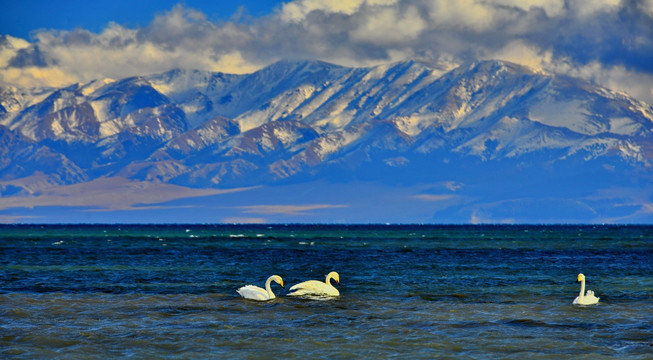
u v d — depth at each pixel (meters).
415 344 37.34
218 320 43.72
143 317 44.53
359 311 47.09
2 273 71.81
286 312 46.72
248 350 36.06
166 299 52.34
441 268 82.19
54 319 43.56
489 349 36.38
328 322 43.12
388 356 35.00
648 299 53.44
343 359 34.47
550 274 74.19
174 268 81.12
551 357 34.91
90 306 48.66
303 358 34.62
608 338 38.88
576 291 58.34
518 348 36.59
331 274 56.16
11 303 49.31
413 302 51.25
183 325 42.09
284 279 69.44
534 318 44.53
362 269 80.88
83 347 36.50
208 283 63.91
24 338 38.22
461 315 45.59
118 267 81.75
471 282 65.31
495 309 48.00
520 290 58.84
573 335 39.62
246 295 52.47
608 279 69.06
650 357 34.84
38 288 58.66
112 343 37.41
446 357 34.88
